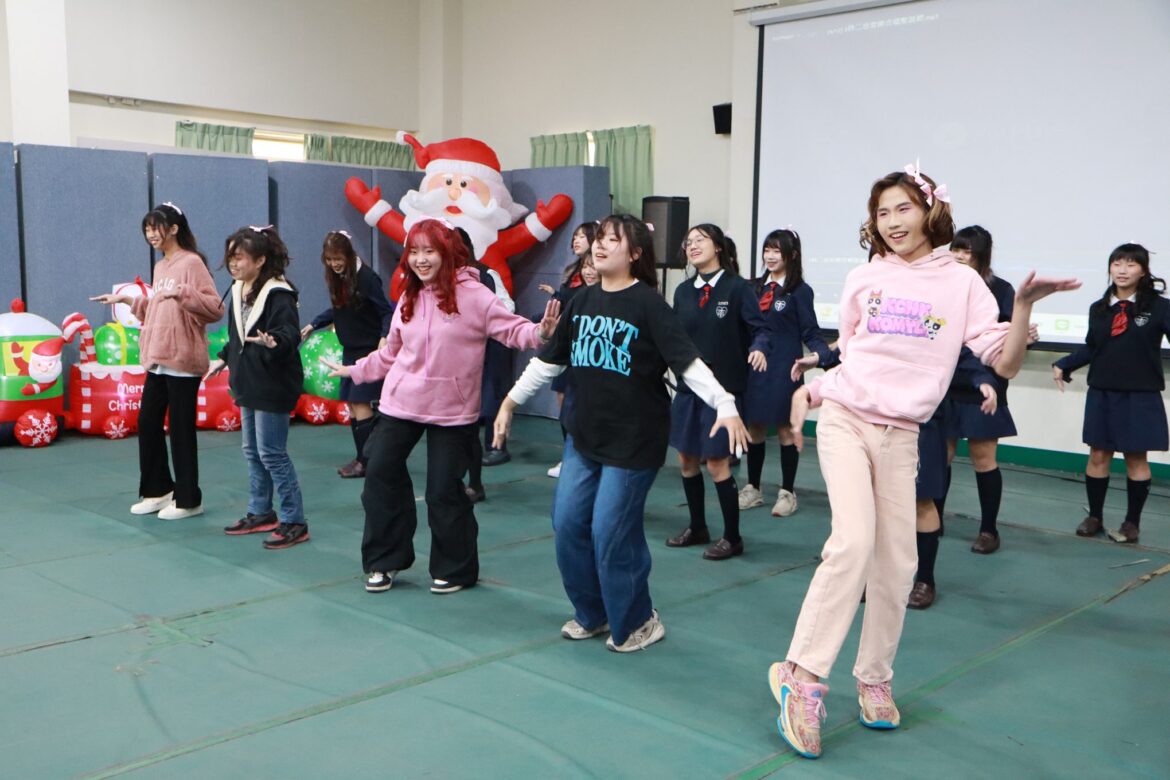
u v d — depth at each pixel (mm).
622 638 3160
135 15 8836
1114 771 2451
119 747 2510
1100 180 6141
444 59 10414
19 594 3688
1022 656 3223
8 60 7754
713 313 4355
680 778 2379
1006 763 2484
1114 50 6023
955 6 6613
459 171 7891
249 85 9562
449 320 3598
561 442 7031
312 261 8195
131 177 7309
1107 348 4602
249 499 5051
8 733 2584
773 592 3830
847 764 2467
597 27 9195
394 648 3195
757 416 5016
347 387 5652
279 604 3613
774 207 7613
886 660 2646
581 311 3062
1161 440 4539
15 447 6543
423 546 4375
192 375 4723
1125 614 3648
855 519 2449
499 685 2912
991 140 6543
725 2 8211
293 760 2447
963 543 4609
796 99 7426
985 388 2916
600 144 9148
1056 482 6035
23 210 6957
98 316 7270
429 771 2396
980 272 4172
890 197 2480
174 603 3611
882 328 2488
